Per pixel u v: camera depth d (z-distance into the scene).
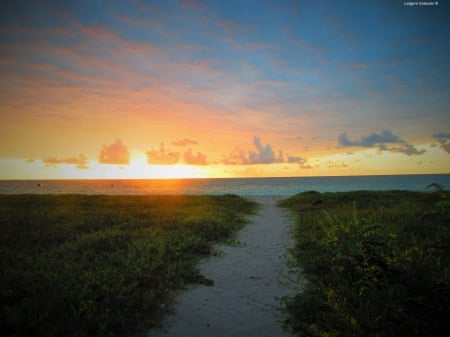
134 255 7.36
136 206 18.27
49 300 4.66
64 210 15.50
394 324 3.97
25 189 73.12
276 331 4.38
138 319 4.60
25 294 4.92
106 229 10.62
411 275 4.55
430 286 4.07
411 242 7.44
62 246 8.12
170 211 15.86
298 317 4.69
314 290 5.55
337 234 6.75
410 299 4.04
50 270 6.10
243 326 4.54
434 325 3.64
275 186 78.62
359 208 15.83
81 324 4.18
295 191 54.81
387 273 5.00
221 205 20.45
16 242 8.57
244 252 9.01
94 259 7.10
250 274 6.98
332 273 6.28
